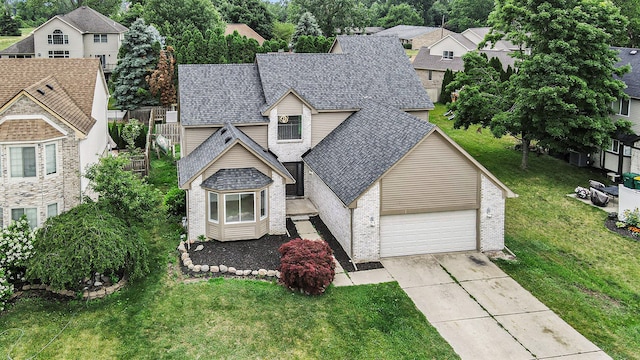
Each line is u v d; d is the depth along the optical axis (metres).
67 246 18.77
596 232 26.45
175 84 51.75
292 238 25.17
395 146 23.52
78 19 71.62
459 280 21.61
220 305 19.12
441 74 58.84
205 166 24.11
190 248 23.77
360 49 34.91
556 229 26.81
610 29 32.97
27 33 102.06
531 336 17.98
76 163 24.27
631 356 17.11
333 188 24.42
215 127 28.73
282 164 29.92
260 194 24.73
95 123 28.80
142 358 16.31
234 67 31.98
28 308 18.84
